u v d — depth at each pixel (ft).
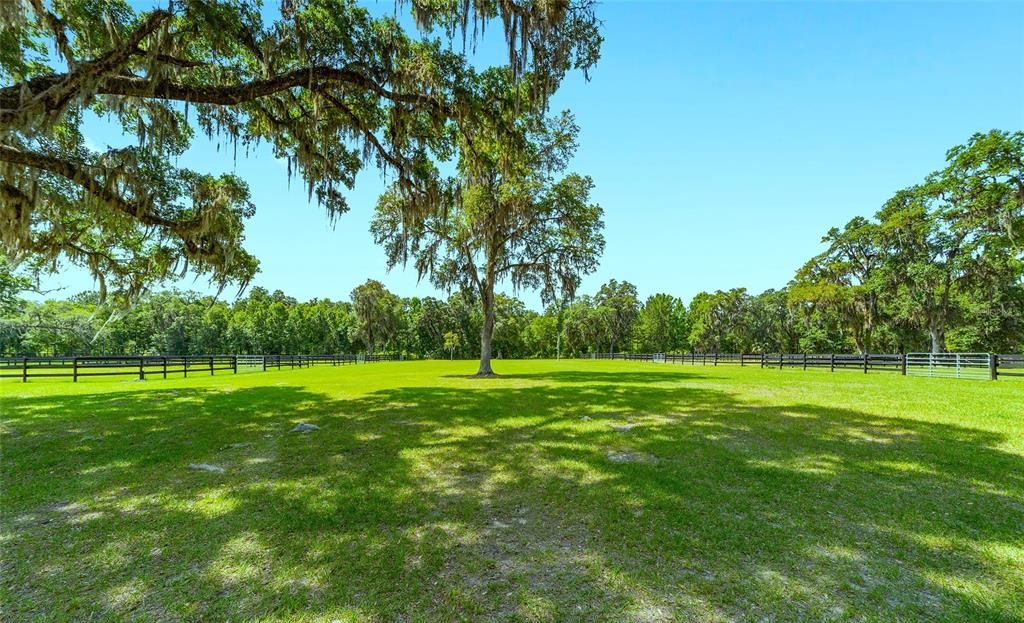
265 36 24.13
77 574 9.03
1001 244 71.92
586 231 72.23
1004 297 94.12
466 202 62.23
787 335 186.70
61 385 50.49
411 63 26.99
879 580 8.79
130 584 8.67
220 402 33.86
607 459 17.34
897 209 94.48
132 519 11.79
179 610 7.84
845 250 106.83
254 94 23.91
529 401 33.99
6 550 10.03
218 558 9.73
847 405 30.17
